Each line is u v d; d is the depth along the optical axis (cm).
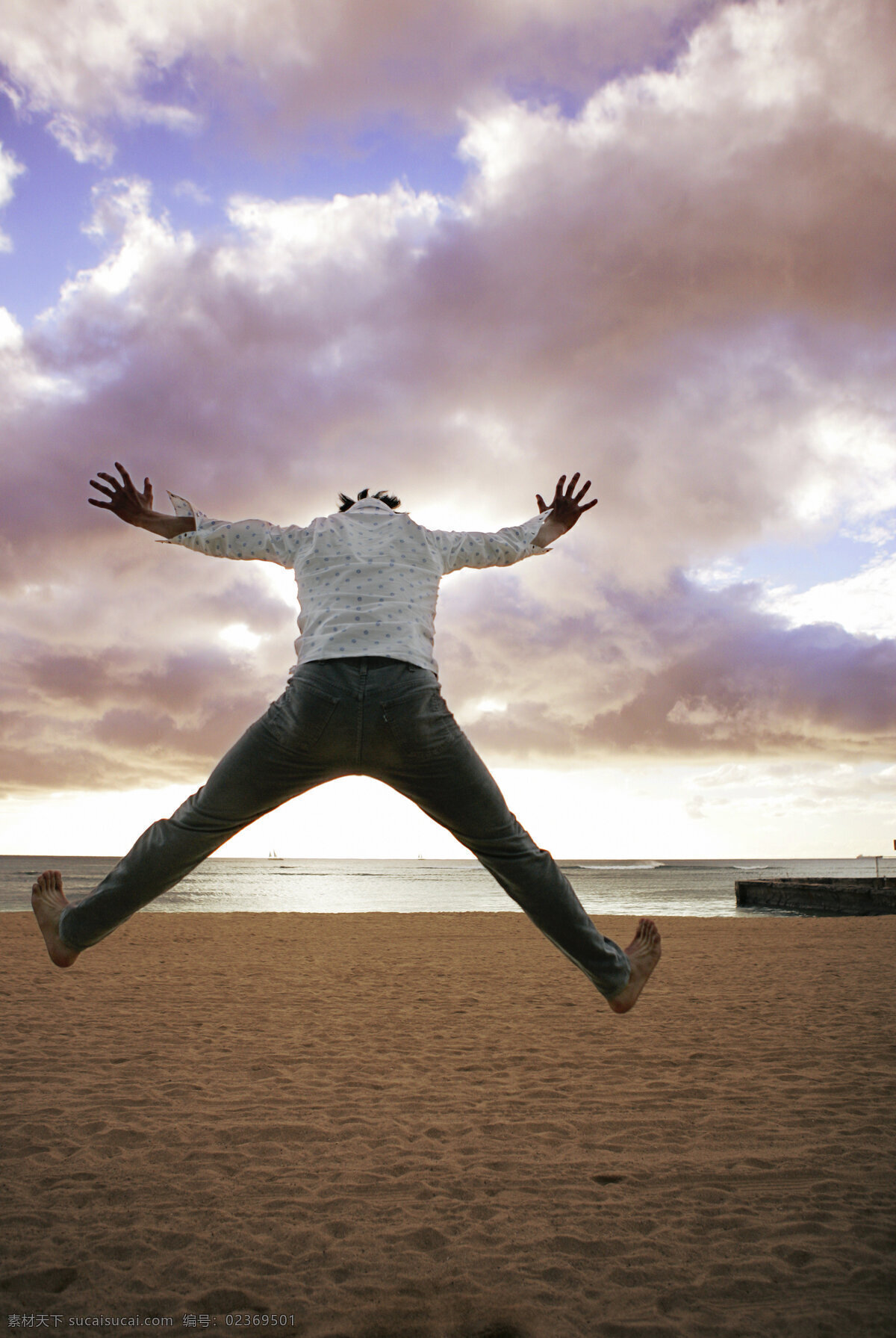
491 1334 229
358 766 234
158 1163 356
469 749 235
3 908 2758
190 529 268
